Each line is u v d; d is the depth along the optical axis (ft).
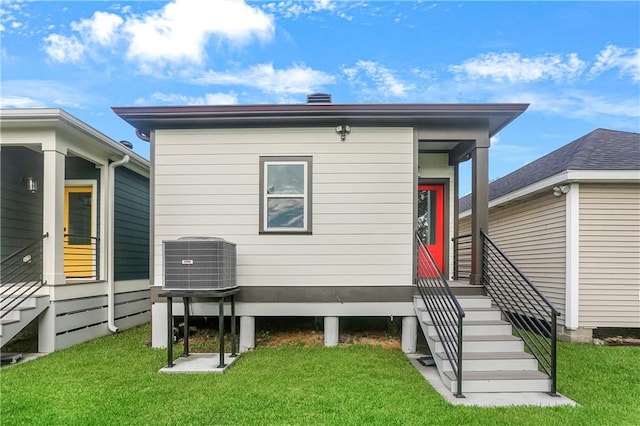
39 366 16.15
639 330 22.50
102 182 24.54
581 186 21.81
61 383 14.01
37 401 12.31
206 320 22.38
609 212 21.71
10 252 23.00
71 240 25.88
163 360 16.98
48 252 19.52
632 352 18.76
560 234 22.77
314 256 19.76
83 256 25.79
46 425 10.73
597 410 11.89
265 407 11.84
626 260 21.56
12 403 12.15
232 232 19.93
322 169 20.04
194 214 19.99
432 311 16.57
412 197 19.93
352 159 20.06
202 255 16.35
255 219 19.93
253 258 19.79
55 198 19.83
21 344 19.88
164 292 16.31
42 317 19.07
